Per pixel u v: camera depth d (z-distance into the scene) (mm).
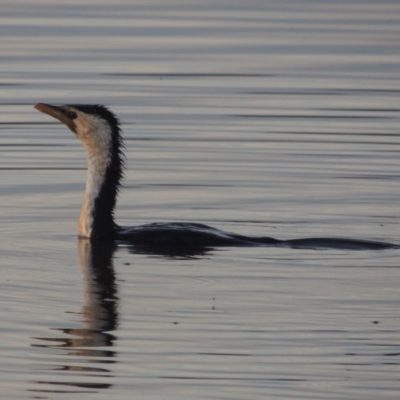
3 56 27250
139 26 31016
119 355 10883
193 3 34812
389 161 19688
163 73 25953
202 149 20469
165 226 15359
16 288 12977
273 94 24469
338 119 22547
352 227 16078
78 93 23984
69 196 17734
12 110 22922
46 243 15156
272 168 19359
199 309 12203
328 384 10219
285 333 11469
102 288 12938
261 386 10188
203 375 10422
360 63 27156
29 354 10914
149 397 9961
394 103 23734
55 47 28328
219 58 27469
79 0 34906
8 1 34344
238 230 15953
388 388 10148
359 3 35281
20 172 19078
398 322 11797
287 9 34000
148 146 20625
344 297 12633
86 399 9914
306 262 14078
